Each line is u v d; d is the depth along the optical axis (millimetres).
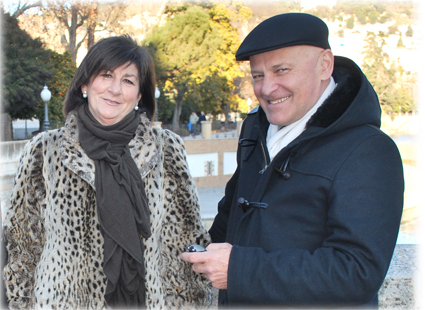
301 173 1214
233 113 35000
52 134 1526
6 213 1515
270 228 1231
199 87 26453
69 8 20297
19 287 1502
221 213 1729
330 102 1230
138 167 1544
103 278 1515
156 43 25141
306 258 1104
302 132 1263
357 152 1140
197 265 1237
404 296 1845
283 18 1229
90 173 1475
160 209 1636
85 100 1561
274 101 1266
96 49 1463
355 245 1056
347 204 1090
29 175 1490
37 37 19281
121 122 1523
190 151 11938
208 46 25859
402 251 2115
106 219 1452
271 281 1109
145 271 1570
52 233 1498
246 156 1499
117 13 21328
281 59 1201
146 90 1620
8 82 17234
